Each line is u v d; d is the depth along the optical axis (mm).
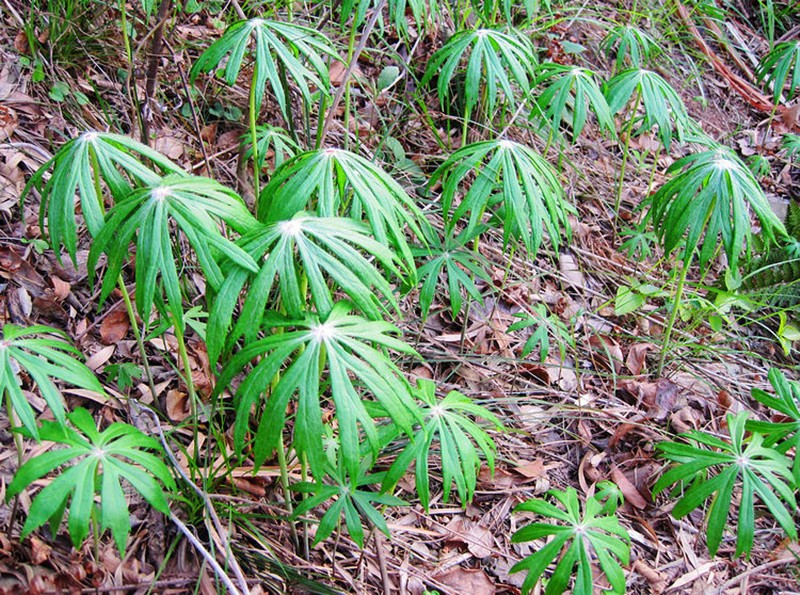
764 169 3771
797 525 2529
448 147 3262
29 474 1339
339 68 3283
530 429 2590
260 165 2527
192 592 1809
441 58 2518
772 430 2135
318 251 1448
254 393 1411
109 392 2146
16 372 2076
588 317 3059
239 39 1903
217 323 1392
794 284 3238
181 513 1919
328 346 1423
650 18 4277
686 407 2781
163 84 2926
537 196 2059
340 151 1642
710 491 1996
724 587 2307
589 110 3873
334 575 1972
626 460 2576
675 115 2861
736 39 4930
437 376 2639
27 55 2793
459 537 2207
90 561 1764
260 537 1950
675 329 3129
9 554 1699
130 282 2434
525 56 2500
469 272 2957
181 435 2141
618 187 3381
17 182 2490
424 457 1719
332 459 1936
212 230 1415
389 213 1627
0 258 2293
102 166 1501
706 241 2301
